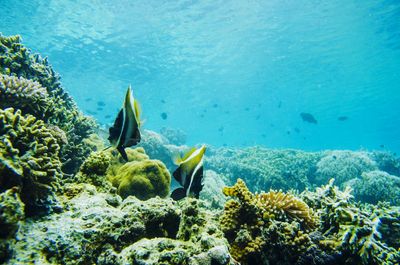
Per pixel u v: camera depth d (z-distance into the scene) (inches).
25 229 91.4
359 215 134.7
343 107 2297.0
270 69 1504.7
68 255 89.4
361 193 434.0
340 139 4889.3
